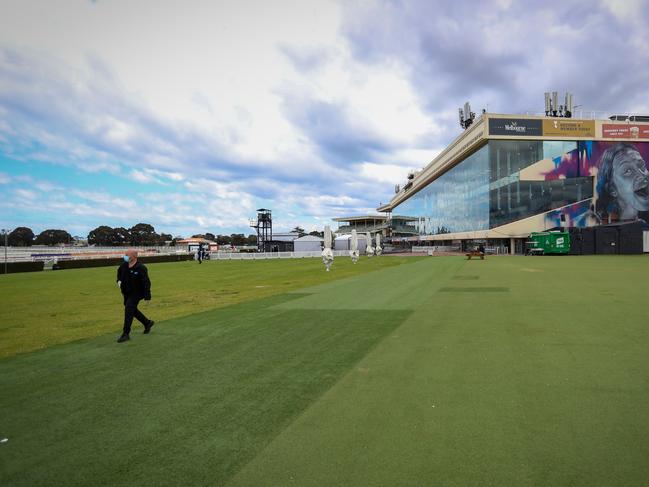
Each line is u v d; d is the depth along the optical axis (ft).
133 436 12.85
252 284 63.36
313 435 12.41
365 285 56.44
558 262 104.94
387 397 15.33
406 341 23.89
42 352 24.32
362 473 10.23
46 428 13.67
